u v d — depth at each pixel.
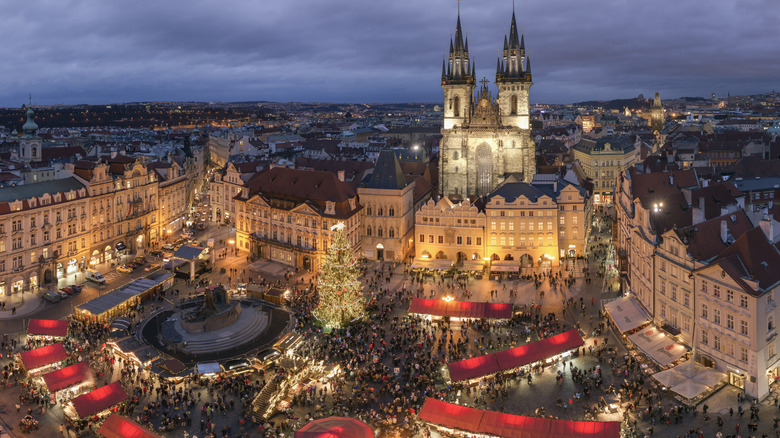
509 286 145.75
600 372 98.88
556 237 160.12
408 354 108.44
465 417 83.31
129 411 90.94
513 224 161.62
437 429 85.25
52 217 148.25
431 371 102.12
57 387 93.19
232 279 154.38
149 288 134.62
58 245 150.38
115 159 176.25
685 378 90.50
